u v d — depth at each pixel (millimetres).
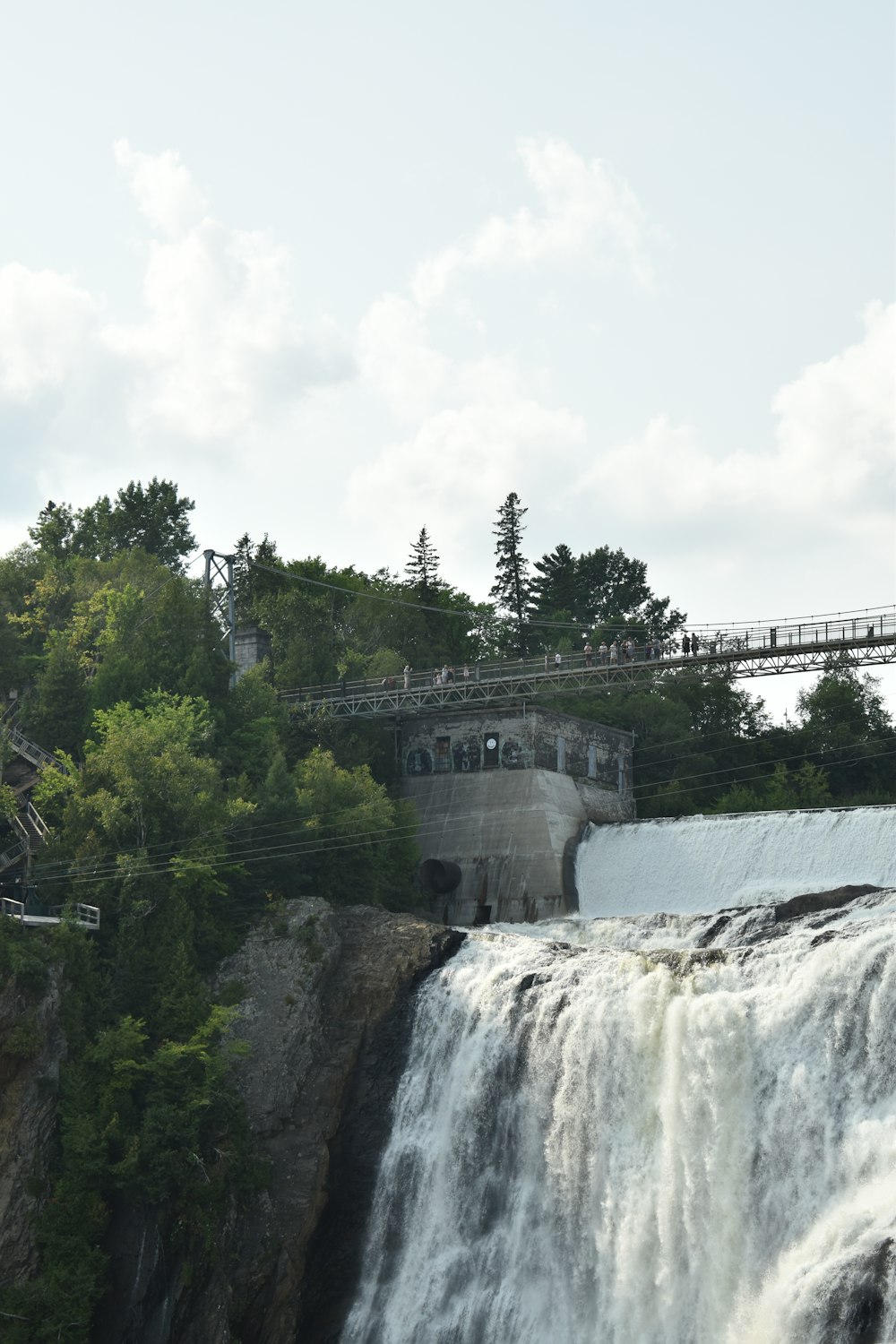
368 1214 90000
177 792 101625
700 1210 76188
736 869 112000
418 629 178125
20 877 99375
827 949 77750
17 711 125562
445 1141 88500
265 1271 85125
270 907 100562
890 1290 65125
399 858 116688
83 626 134625
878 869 105500
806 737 162750
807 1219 72625
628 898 116438
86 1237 84188
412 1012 94188
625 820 129000
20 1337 81000
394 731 130250
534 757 122188
